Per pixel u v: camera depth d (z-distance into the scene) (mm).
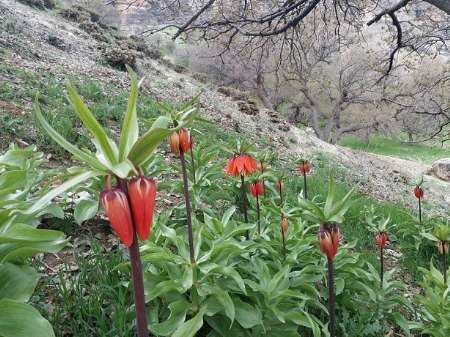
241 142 3320
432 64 22547
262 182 3500
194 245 2586
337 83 27031
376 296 3406
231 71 25625
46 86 7848
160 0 8609
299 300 2912
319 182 7680
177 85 15133
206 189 4254
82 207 3291
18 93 6809
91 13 20047
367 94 26344
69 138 5473
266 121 15188
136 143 1318
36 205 1307
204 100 14234
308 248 3188
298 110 29266
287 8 7867
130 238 1296
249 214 4301
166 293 2508
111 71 12711
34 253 1923
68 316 2434
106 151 1340
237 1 9156
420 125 22250
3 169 2682
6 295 1805
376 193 10586
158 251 2494
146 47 19375
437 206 11758
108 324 2434
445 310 3145
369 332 3078
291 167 9141
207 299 2447
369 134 28219
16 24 12930
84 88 8703
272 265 3053
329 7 10078
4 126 5207
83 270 2723
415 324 3297
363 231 5418
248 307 2441
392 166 17422
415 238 5320
